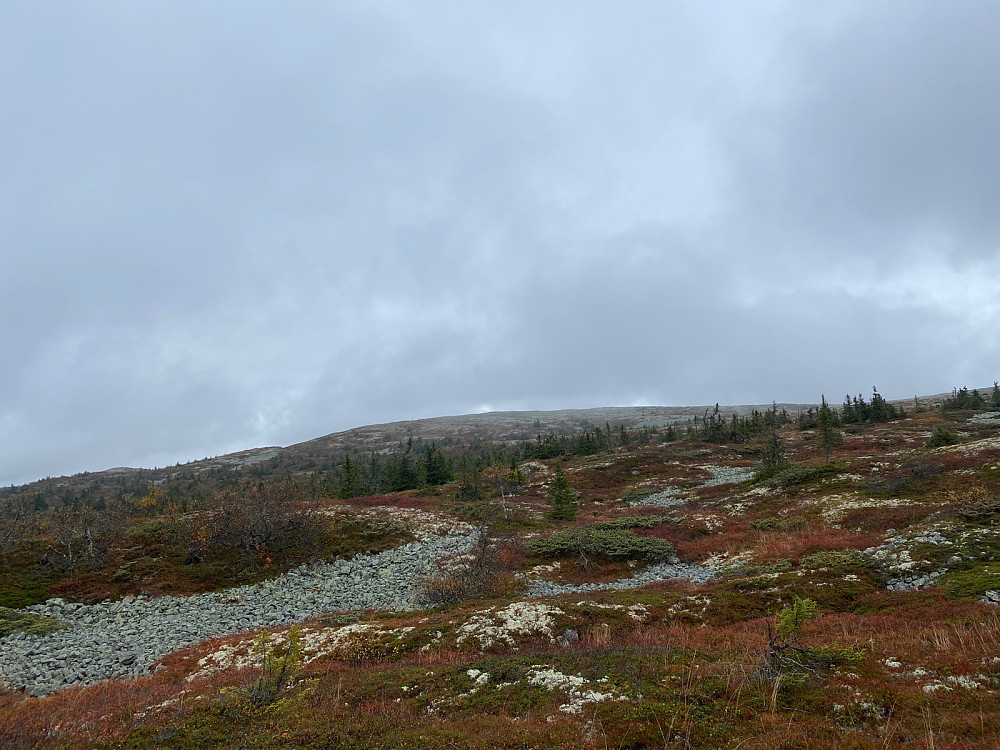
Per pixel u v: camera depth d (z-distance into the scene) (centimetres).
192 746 1124
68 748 1150
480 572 3219
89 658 2588
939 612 1817
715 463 8456
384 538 4634
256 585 3700
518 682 1391
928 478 4275
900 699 1076
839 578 2455
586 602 2412
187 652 2484
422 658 1919
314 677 1655
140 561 4006
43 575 3738
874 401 10925
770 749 927
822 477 5153
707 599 2411
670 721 1060
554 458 10631
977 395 11575
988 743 862
